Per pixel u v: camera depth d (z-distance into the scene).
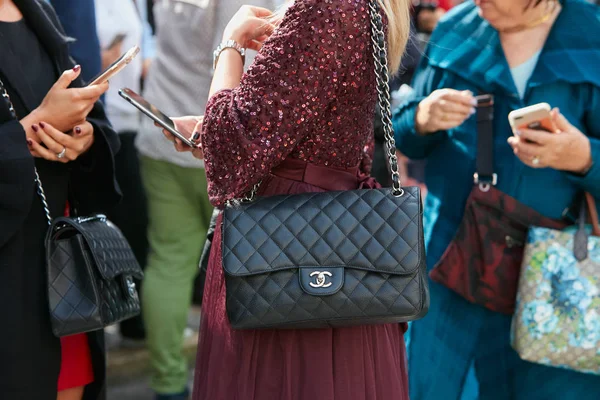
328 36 2.42
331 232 2.54
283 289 2.52
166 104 4.83
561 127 3.35
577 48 3.54
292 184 2.64
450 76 3.73
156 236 5.13
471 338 3.69
